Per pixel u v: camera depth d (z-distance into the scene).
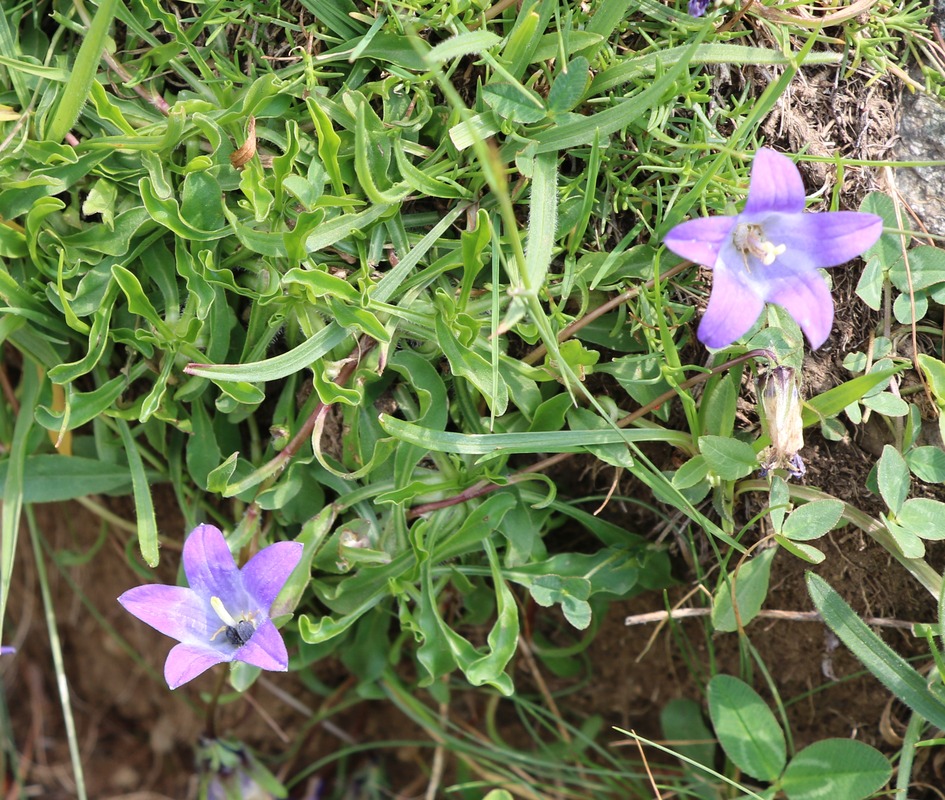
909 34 0.20
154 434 0.21
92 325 0.19
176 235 0.19
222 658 0.17
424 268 0.19
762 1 0.19
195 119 0.18
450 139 0.19
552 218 0.18
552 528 0.22
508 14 0.19
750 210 0.16
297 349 0.18
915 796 0.21
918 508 0.19
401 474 0.19
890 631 0.21
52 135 0.19
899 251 0.19
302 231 0.18
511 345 0.20
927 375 0.19
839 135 0.20
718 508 0.19
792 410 0.18
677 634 0.22
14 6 0.20
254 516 0.20
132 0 0.20
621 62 0.19
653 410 0.20
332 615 0.22
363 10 0.19
